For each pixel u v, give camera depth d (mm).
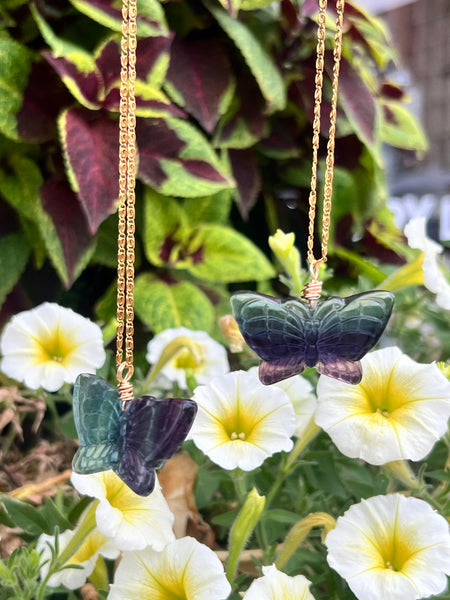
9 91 292
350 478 222
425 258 222
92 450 157
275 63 343
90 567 184
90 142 286
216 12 323
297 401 216
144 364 326
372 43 378
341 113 356
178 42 336
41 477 252
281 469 201
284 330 172
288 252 228
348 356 175
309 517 180
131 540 166
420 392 184
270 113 347
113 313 326
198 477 225
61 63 286
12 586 175
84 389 159
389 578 164
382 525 174
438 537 170
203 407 189
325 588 213
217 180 308
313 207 196
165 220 332
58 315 220
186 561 169
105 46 297
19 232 316
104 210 274
